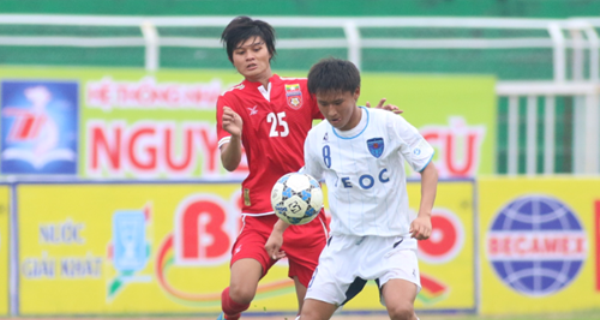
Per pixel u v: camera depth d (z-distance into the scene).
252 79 15.90
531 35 34.75
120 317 23.33
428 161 13.93
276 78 16.08
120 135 31.66
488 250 24.41
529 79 35.12
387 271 13.85
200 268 23.83
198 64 34.28
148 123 31.80
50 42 32.31
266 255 15.62
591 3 39.56
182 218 23.81
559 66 34.09
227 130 14.48
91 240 23.59
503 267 24.45
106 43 32.62
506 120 34.25
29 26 33.06
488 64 35.31
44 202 23.47
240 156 15.03
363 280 14.51
